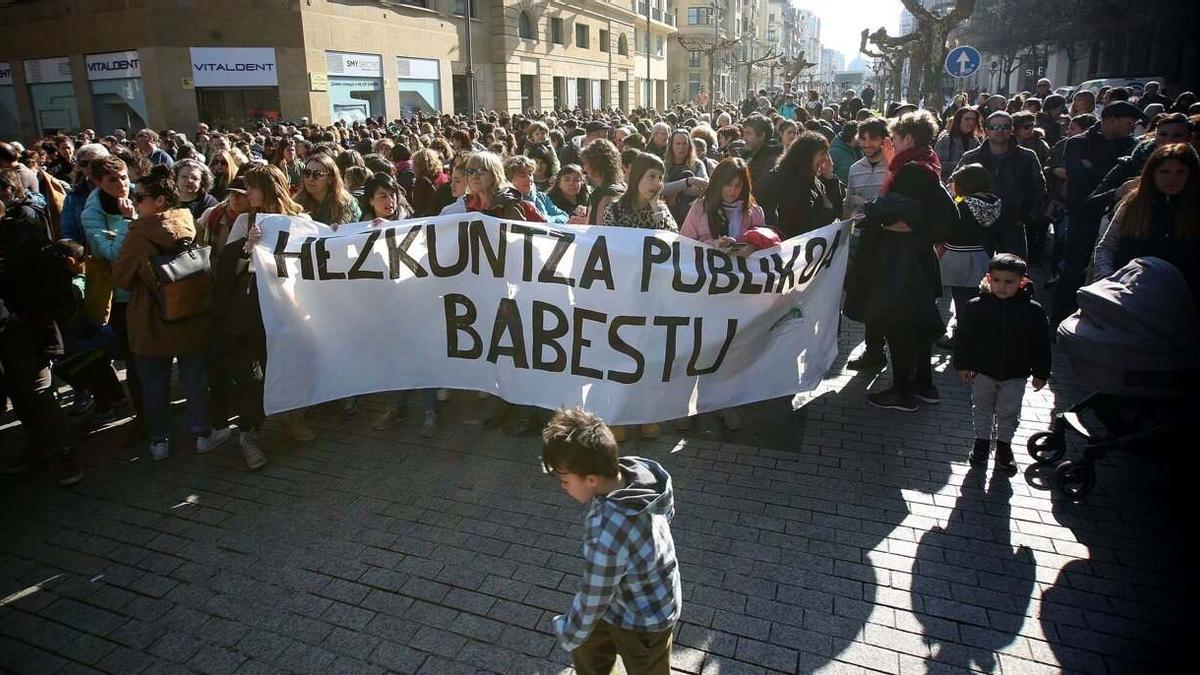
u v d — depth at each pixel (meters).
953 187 5.92
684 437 4.97
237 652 3.14
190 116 22.11
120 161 4.92
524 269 4.61
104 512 4.23
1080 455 4.63
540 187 7.38
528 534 3.92
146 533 4.01
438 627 3.25
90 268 5.21
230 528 4.04
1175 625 3.15
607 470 2.22
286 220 4.62
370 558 3.74
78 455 4.95
